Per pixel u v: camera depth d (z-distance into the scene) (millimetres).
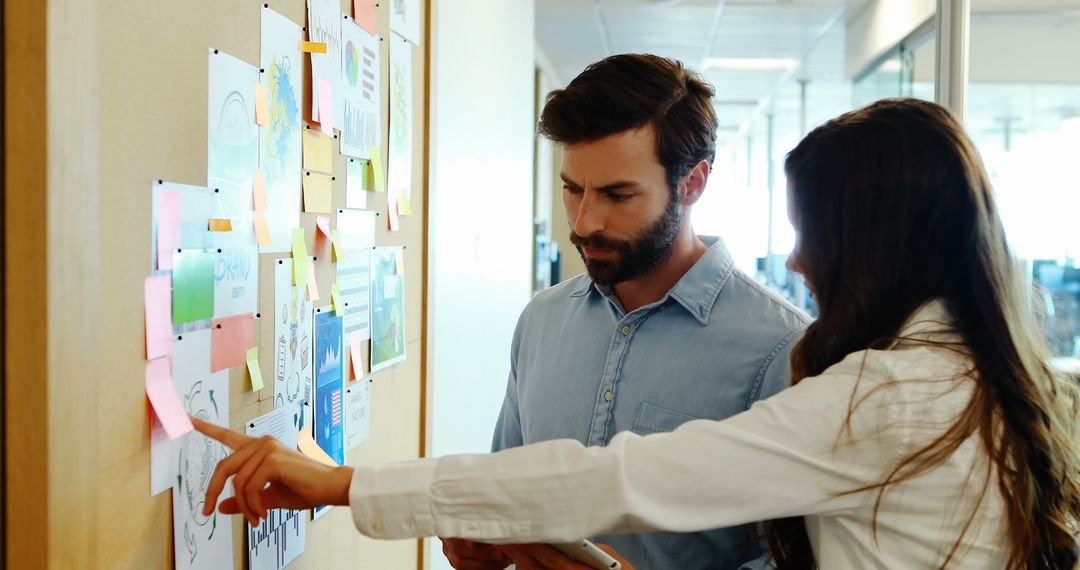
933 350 900
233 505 957
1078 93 3775
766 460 853
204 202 999
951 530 867
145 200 886
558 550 986
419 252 1867
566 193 1318
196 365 993
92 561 811
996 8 3830
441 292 2582
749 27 6715
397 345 1724
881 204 941
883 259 944
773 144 11734
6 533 750
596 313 1412
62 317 757
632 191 1229
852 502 878
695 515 857
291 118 1216
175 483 968
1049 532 883
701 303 1312
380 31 1571
